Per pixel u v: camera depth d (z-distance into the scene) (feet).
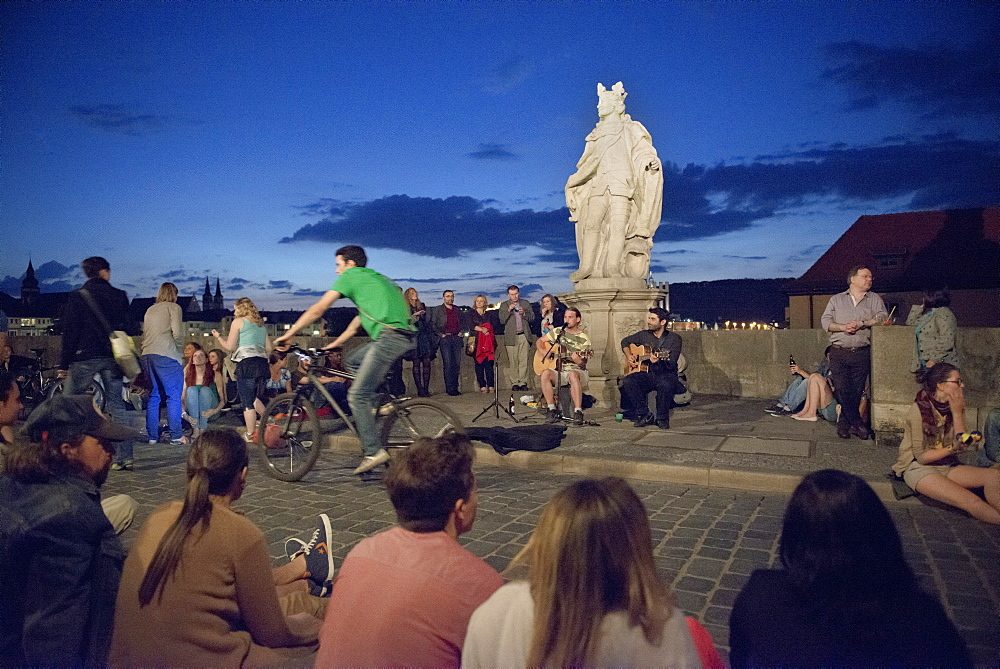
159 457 24.08
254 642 7.98
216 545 7.47
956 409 16.08
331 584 11.17
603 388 31.22
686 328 40.78
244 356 24.99
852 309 23.97
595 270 32.91
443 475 6.43
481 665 4.92
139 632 7.20
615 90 33.35
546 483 19.92
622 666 4.42
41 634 7.08
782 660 4.98
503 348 41.47
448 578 6.00
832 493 5.05
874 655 4.77
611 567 4.54
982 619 10.54
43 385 35.09
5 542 7.02
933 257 125.90
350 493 19.19
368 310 18.80
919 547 13.82
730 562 13.20
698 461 20.44
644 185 32.86
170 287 26.66
